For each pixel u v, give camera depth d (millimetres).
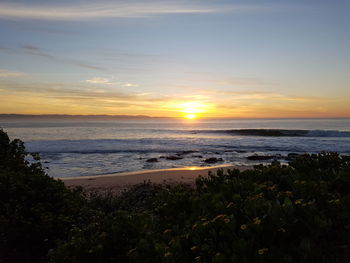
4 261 4145
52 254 3549
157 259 2660
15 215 4430
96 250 3068
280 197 3225
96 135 45188
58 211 4906
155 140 31594
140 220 3453
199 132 48250
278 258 2340
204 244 2486
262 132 40812
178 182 10398
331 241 2627
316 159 5051
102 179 11812
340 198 3217
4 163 6090
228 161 18938
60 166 16734
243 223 2910
